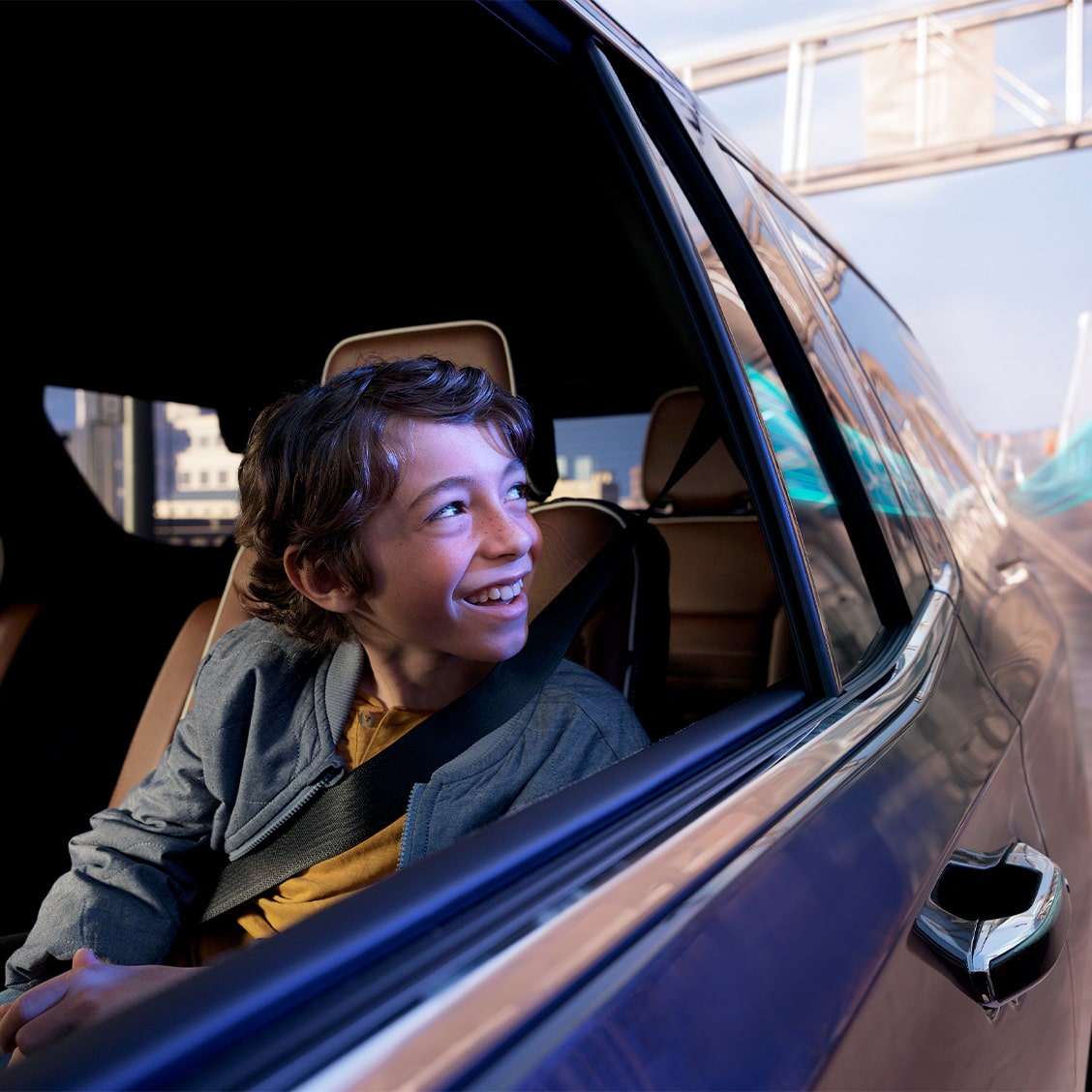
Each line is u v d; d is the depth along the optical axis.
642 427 3.10
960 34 17.97
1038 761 1.42
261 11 1.30
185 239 2.03
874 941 0.64
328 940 0.42
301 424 0.78
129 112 1.61
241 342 2.43
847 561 1.14
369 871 0.86
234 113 1.64
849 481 1.20
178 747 1.04
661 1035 0.43
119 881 0.97
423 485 0.77
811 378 1.19
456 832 0.84
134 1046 0.35
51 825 1.79
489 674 0.92
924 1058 0.65
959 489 2.12
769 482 0.95
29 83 1.50
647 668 1.25
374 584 0.80
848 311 1.77
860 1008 0.58
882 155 18.86
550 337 2.84
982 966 0.76
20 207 1.79
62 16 1.35
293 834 0.91
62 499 2.09
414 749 0.87
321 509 0.76
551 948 0.44
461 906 0.47
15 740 1.77
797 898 0.59
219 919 0.98
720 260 1.11
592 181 1.11
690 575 2.57
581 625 1.02
